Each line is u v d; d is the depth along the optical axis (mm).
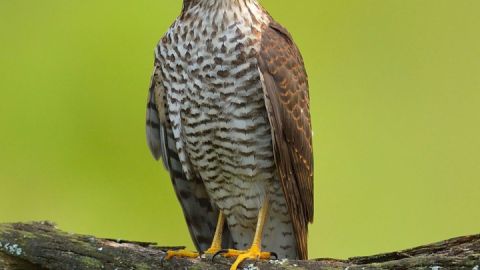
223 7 11047
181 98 11328
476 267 9180
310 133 11695
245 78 11055
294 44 11688
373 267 9508
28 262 9672
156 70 11531
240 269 10047
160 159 12141
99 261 9688
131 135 17625
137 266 9742
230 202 11641
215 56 11031
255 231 11750
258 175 11375
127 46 18266
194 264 9992
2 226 9719
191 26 11125
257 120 11180
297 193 11516
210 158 11469
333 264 9789
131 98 17922
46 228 9789
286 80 11250
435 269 9297
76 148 17484
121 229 16781
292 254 11836
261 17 11297
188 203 12109
